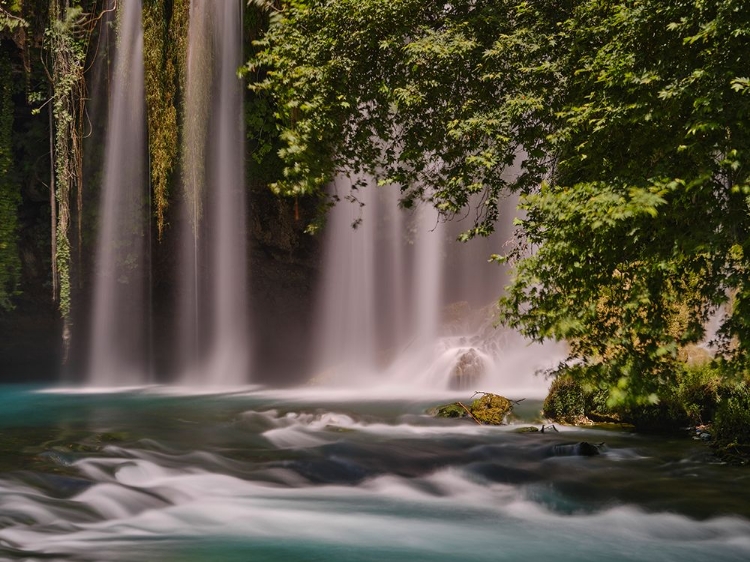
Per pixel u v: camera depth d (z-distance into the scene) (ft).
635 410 43.88
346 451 38.88
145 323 83.66
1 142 72.28
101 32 72.13
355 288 87.30
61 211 68.03
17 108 74.74
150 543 26.03
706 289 26.25
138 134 73.41
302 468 36.04
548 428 44.91
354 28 39.73
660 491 32.24
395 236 88.33
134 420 51.42
